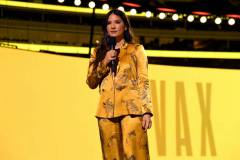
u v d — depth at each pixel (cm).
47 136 691
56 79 715
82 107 717
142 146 412
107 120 417
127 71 421
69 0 1058
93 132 711
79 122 709
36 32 1033
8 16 1012
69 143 697
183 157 741
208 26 1134
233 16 978
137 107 413
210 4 960
